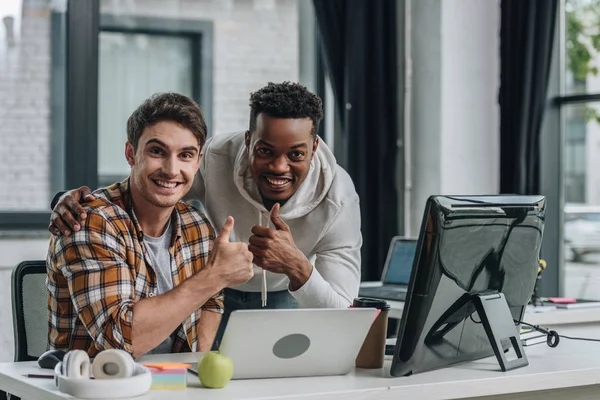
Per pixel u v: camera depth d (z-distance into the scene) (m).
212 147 2.70
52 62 4.58
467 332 2.04
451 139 4.80
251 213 2.66
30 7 4.55
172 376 1.76
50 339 2.21
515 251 2.09
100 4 4.63
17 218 4.43
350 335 1.89
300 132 2.27
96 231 2.07
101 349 2.00
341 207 2.60
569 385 2.02
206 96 4.85
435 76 4.82
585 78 4.51
